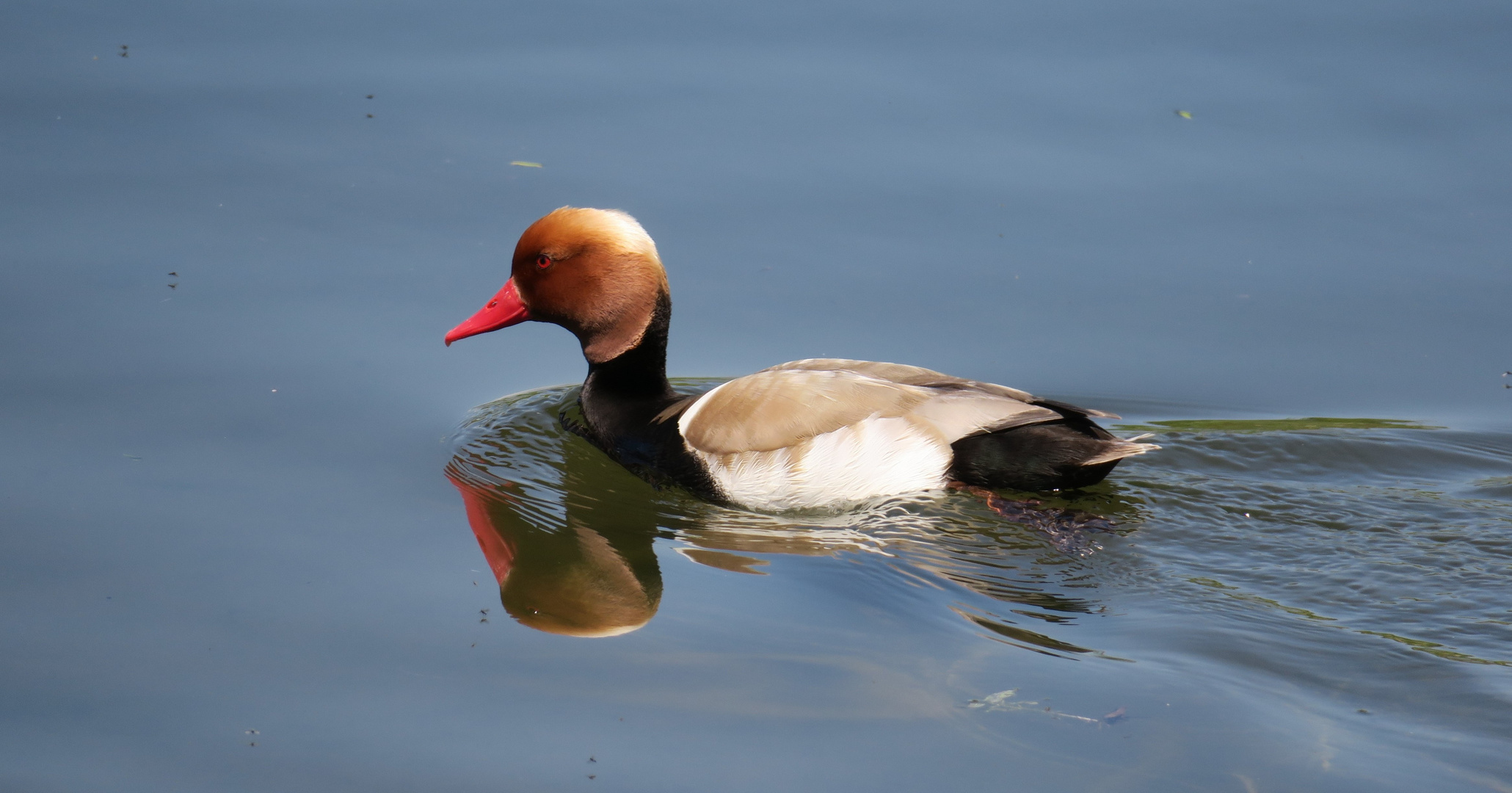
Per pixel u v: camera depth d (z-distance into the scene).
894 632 9.11
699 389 14.26
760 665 8.70
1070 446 10.89
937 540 10.59
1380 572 9.97
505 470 12.29
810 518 11.27
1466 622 9.16
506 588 9.94
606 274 12.59
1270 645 8.82
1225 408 13.78
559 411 13.90
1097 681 8.40
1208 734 7.76
